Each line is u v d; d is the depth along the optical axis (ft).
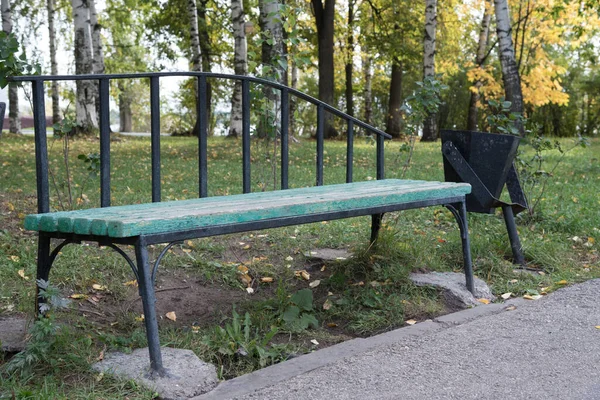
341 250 16.14
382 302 12.63
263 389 8.27
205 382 8.50
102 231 8.22
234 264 14.52
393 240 14.96
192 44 70.64
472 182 15.08
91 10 70.23
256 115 19.21
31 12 94.48
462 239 13.25
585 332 10.50
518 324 10.95
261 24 45.32
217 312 12.20
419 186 13.15
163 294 12.91
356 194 11.52
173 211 9.22
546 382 8.47
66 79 10.37
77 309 11.55
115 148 50.01
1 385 8.21
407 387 8.29
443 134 15.51
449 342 10.06
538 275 14.53
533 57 74.28
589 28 54.80
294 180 30.66
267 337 10.16
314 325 11.72
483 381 8.50
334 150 50.62
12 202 21.29
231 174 32.86
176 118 131.54
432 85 18.69
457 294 12.82
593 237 17.62
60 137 16.97
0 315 11.06
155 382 8.33
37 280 8.99
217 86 111.14
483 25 88.74
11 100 79.66
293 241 16.70
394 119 100.83
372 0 92.63
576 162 43.21
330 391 8.18
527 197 19.89
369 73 106.11
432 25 67.26
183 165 37.70
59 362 8.87
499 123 19.85
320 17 77.97
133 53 120.78
